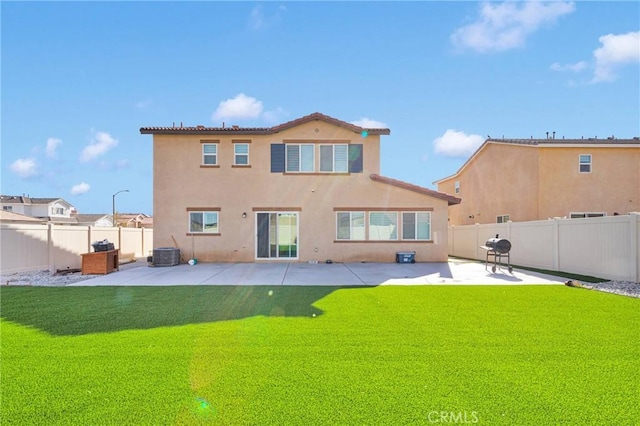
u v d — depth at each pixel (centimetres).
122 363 467
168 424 325
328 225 1880
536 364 463
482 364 463
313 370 445
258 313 745
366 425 322
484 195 2605
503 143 2348
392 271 1495
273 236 1889
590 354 499
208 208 1884
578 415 338
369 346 534
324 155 1900
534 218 2111
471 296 928
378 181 1888
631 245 1134
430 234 1870
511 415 338
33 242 1452
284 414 341
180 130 1864
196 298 909
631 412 343
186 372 439
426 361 474
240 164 1897
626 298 895
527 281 1198
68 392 387
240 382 411
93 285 1134
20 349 521
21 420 332
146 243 2405
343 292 994
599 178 2109
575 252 1363
